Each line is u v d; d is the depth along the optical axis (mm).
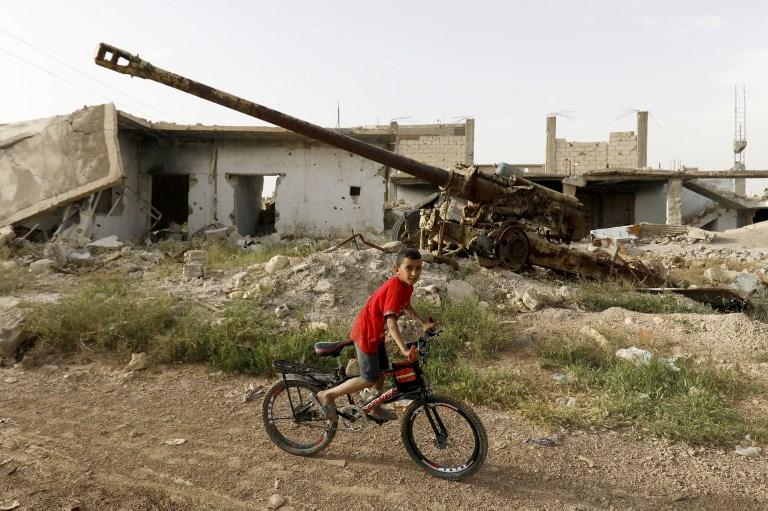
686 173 22438
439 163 27125
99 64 6535
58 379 5266
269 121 7930
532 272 10289
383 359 3682
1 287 8047
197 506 3195
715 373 5328
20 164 13031
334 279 7730
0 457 3678
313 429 4152
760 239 19906
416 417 3822
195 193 16391
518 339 6441
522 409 4633
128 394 4961
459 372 5340
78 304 6508
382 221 16547
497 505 3270
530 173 23312
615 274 10633
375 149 8984
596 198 27828
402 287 3506
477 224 10078
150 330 6121
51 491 3273
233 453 3873
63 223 12711
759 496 3410
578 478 3609
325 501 3279
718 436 4184
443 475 3555
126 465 3652
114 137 13281
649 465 3803
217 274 9422
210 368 5621
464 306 7012
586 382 5254
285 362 3914
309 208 16422
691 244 19703
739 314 6867
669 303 8539
